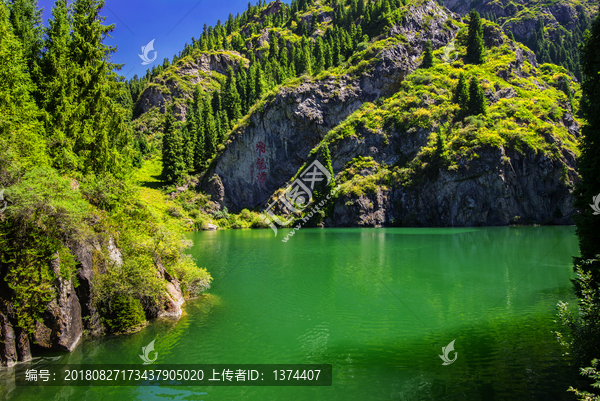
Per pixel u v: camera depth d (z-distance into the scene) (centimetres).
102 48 2247
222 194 9269
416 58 10162
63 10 2173
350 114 9494
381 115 8856
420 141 8056
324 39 13762
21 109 1513
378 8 11469
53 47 2036
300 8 17338
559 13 19212
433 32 10844
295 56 12669
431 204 7350
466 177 6944
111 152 2200
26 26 2009
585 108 1277
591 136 1247
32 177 1255
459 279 2556
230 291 2272
